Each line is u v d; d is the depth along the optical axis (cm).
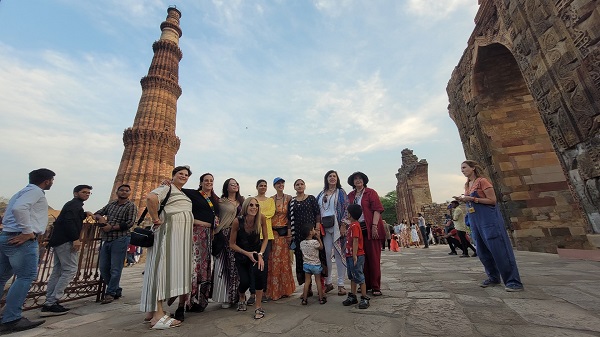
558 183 1070
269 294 465
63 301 476
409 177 3006
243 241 412
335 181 527
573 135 668
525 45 806
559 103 696
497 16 980
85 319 397
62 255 457
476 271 607
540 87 755
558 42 682
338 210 499
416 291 445
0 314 409
